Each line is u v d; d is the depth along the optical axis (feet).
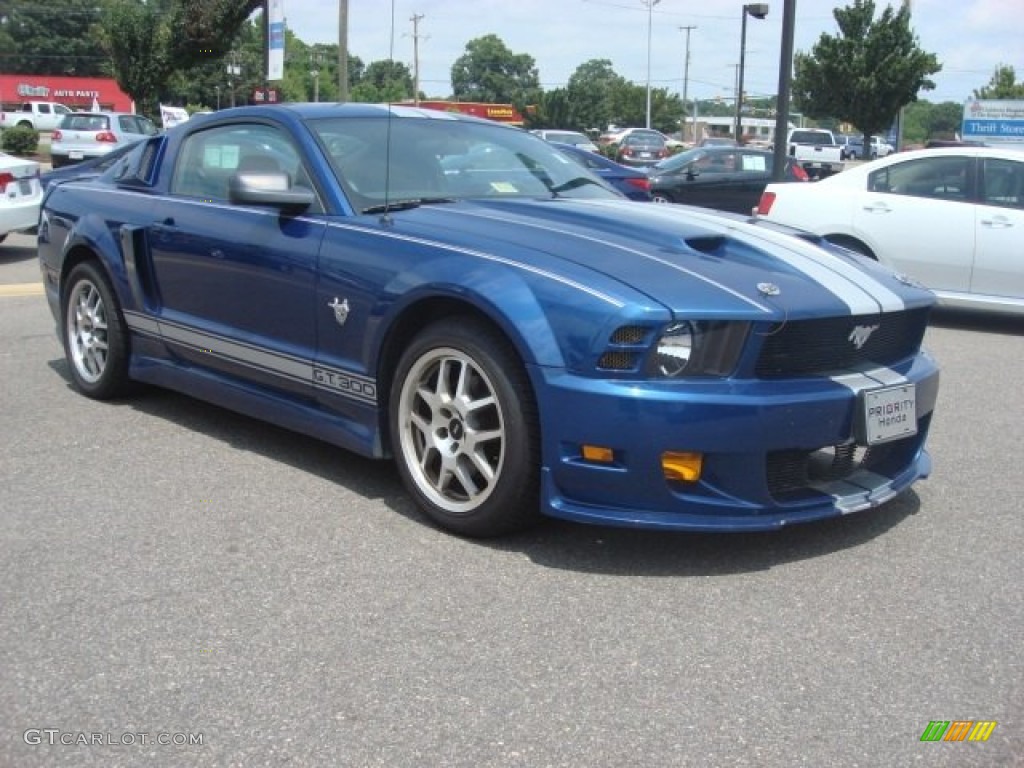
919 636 10.57
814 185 31.48
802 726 8.92
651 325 11.07
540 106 225.35
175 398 19.43
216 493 14.28
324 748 8.50
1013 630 10.75
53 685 9.39
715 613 10.96
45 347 23.63
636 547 12.62
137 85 105.50
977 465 16.52
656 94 306.35
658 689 9.45
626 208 14.73
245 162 15.24
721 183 51.34
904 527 13.62
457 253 12.64
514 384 11.80
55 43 270.26
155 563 11.97
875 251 30.22
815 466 12.62
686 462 11.24
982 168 29.37
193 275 16.26
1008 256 28.71
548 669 9.76
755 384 11.43
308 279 14.12
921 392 13.12
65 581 11.48
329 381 14.08
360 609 10.89
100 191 18.95
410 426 13.21
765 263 12.76
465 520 12.57
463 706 9.11
